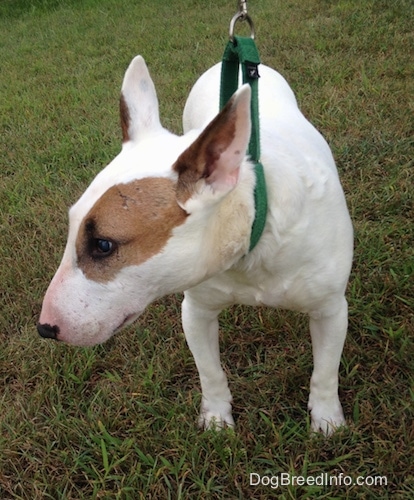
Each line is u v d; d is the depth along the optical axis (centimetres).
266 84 86
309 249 64
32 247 117
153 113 63
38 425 84
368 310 92
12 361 95
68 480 77
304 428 79
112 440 80
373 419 78
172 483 76
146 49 212
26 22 278
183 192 55
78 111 171
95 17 266
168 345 95
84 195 57
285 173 63
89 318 58
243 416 83
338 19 202
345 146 129
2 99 190
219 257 60
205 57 193
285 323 93
